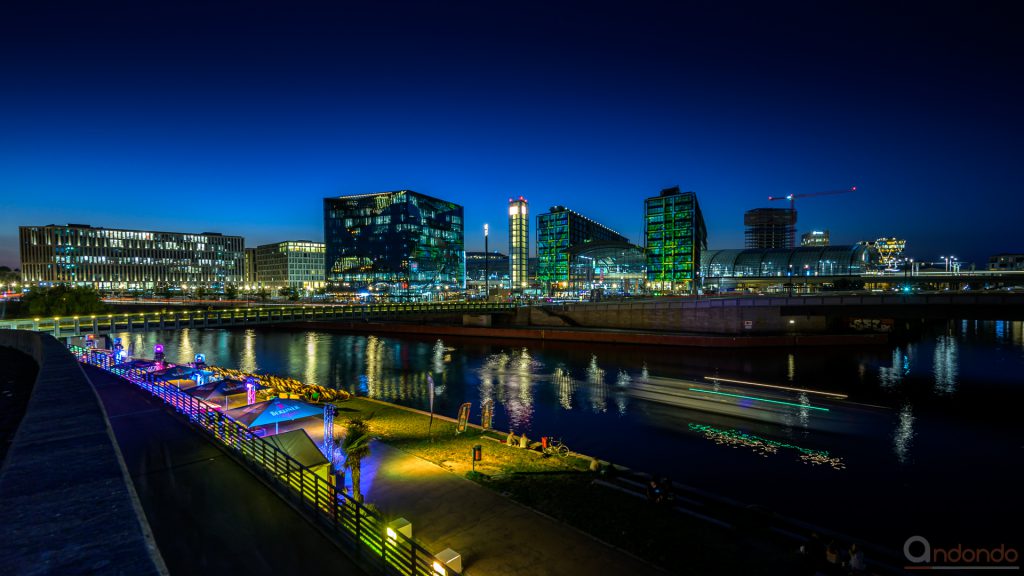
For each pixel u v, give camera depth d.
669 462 28.72
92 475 4.93
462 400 45.91
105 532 3.73
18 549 3.35
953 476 26.86
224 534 12.41
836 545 15.46
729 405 42.81
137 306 160.38
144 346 89.94
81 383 9.96
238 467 16.44
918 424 36.91
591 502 19.73
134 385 28.98
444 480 21.03
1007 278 150.25
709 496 21.31
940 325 118.50
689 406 42.62
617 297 128.00
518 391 49.50
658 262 183.38
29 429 6.50
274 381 43.47
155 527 12.68
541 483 21.66
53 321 57.03
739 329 80.88
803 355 69.81
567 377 57.00
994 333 100.56
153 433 19.81
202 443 18.64
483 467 23.59
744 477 26.58
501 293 199.62
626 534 17.16
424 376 58.94
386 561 11.10
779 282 164.12
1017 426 36.53
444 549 14.80
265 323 72.75
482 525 17.00
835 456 29.84
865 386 51.06
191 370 39.09
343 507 12.46
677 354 72.69
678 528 17.69
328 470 17.58
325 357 75.69
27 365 34.31
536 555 15.12
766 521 18.66
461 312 96.62
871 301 69.00
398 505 18.52
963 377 55.38
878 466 28.27
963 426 36.41
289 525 12.88
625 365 65.00
